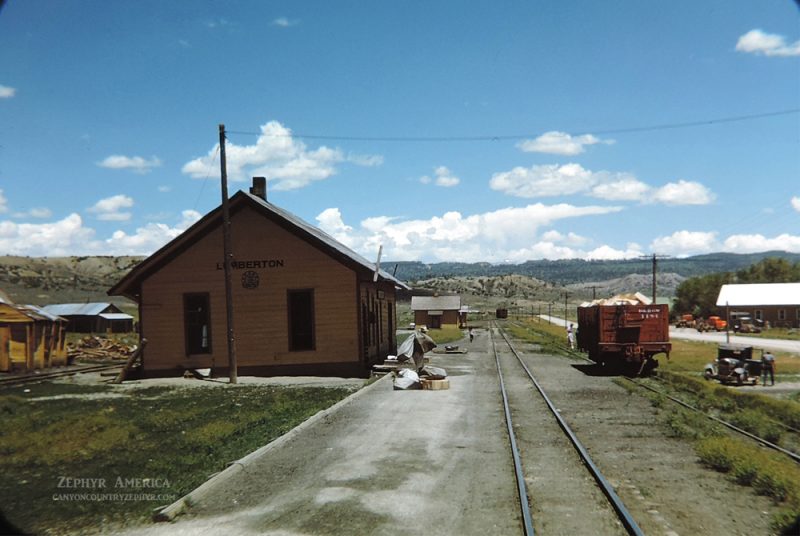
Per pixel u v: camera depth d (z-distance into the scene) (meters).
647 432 11.85
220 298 23.19
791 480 7.76
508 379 22.09
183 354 23.17
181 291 23.30
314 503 7.29
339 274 22.92
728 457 9.01
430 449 10.24
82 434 11.16
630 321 23.80
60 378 23.31
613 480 8.35
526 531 6.12
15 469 9.02
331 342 22.84
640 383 20.70
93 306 71.50
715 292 103.81
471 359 32.12
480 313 190.38
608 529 6.39
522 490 7.46
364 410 14.53
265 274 23.09
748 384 19.59
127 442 10.74
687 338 58.88
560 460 9.52
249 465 9.18
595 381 21.42
